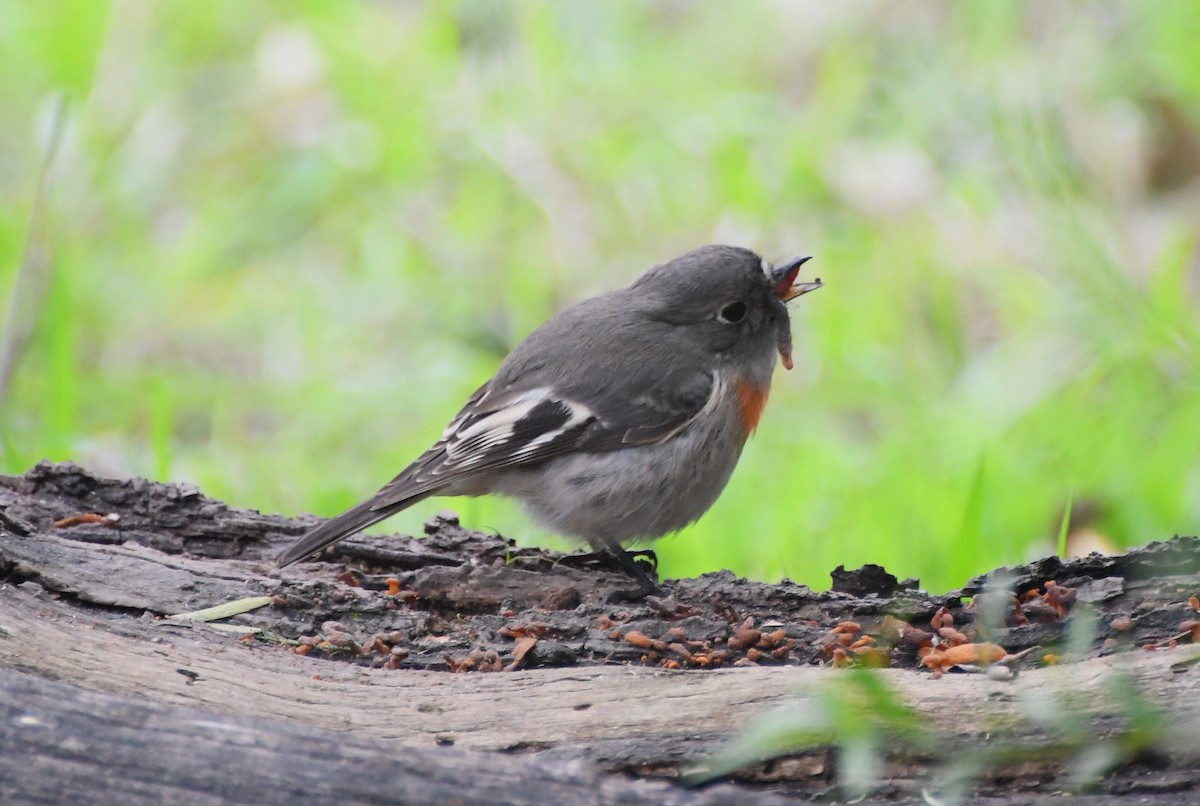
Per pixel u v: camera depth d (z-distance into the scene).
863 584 7.45
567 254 15.13
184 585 7.33
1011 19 16.69
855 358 13.45
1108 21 16.48
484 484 9.16
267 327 14.77
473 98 16.62
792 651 7.01
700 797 5.27
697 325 9.24
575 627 7.18
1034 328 13.46
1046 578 7.09
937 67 16.47
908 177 15.33
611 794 5.29
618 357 9.03
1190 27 15.80
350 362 14.21
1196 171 15.12
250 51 17.92
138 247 15.81
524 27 17.11
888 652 6.69
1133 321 13.08
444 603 7.62
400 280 14.98
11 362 12.34
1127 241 14.44
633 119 16.19
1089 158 15.29
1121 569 7.02
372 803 5.29
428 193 15.94
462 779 5.34
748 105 16.30
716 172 15.53
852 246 14.66
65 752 5.45
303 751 5.43
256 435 13.30
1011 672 6.18
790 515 11.45
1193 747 5.53
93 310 14.76
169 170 16.78
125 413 13.46
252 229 15.88
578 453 8.92
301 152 16.53
